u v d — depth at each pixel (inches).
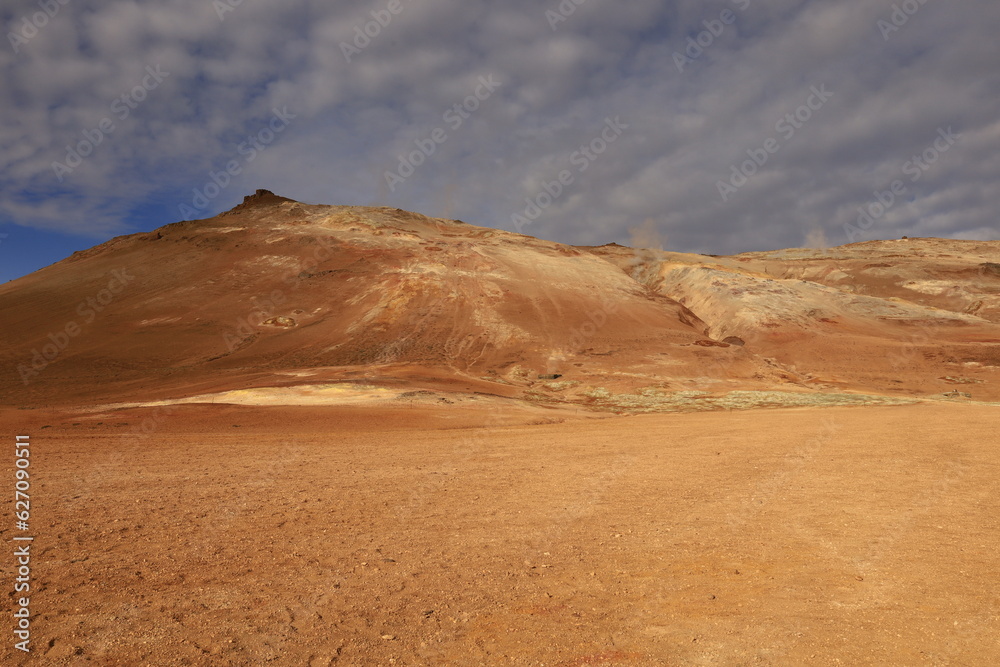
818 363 2898.6
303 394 1541.6
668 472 526.9
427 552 298.0
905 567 250.2
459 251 4439.0
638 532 329.1
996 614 197.3
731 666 171.0
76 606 225.1
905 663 168.2
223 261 4313.5
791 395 1797.5
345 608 224.8
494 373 2508.6
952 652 173.0
